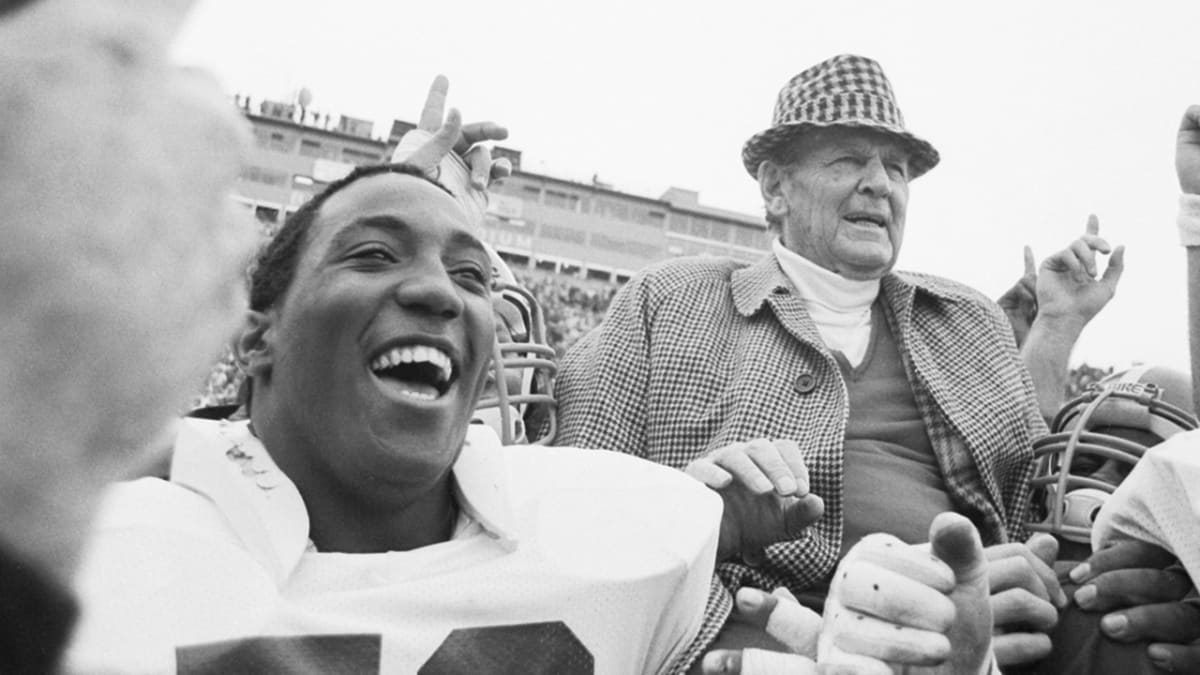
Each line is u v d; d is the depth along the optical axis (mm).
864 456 2211
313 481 1235
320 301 1203
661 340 2352
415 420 1197
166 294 635
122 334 621
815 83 2598
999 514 2240
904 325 2438
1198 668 1599
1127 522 1672
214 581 1062
